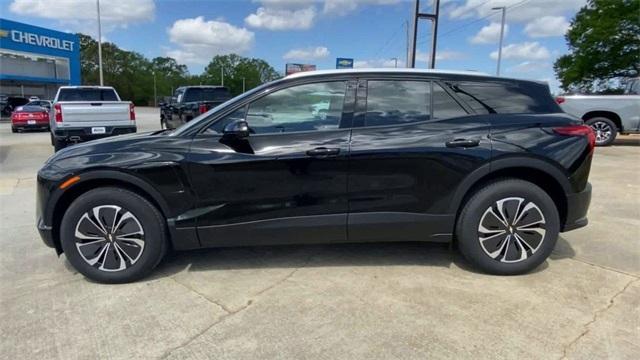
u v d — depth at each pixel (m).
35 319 2.94
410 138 3.42
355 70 3.58
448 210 3.49
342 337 2.70
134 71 88.19
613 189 6.68
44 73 39.97
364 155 3.38
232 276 3.59
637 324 2.81
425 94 3.56
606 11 28.28
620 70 28.56
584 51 29.30
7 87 40.91
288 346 2.61
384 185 3.44
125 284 3.46
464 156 3.41
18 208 5.82
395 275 3.58
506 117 3.54
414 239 3.58
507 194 3.47
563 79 31.81
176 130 3.63
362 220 3.47
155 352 2.57
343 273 3.63
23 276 3.63
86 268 3.43
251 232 3.48
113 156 3.37
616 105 11.56
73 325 2.86
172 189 3.39
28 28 34.88
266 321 2.89
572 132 3.52
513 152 3.42
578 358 2.47
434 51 16.55
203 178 3.39
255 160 3.37
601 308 3.02
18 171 8.75
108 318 2.94
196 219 3.44
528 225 3.51
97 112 10.21
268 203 3.44
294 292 3.30
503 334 2.71
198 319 2.93
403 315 2.95
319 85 3.53
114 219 3.40
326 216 3.47
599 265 3.76
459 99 3.56
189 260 3.93
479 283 3.42
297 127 3.49
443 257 3.95
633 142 13.09
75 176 3.34
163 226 3.47
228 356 2.52
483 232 3.51
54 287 3.42
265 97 3.52
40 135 17.00
